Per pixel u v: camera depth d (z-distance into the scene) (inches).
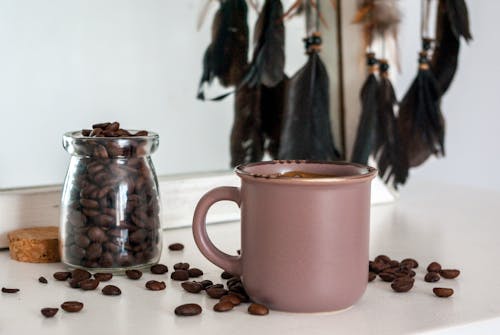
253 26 34.0
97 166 26.2
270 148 35.0
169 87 32.6
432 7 44.9
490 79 54.1
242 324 22.4
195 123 33.3
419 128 37.7
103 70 31.3
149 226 26.8
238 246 29.6
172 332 21.9
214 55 33.4
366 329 22.1
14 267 27.4
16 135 29.8
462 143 54.0
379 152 36.3
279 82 34.6
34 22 29.8
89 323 22.5
